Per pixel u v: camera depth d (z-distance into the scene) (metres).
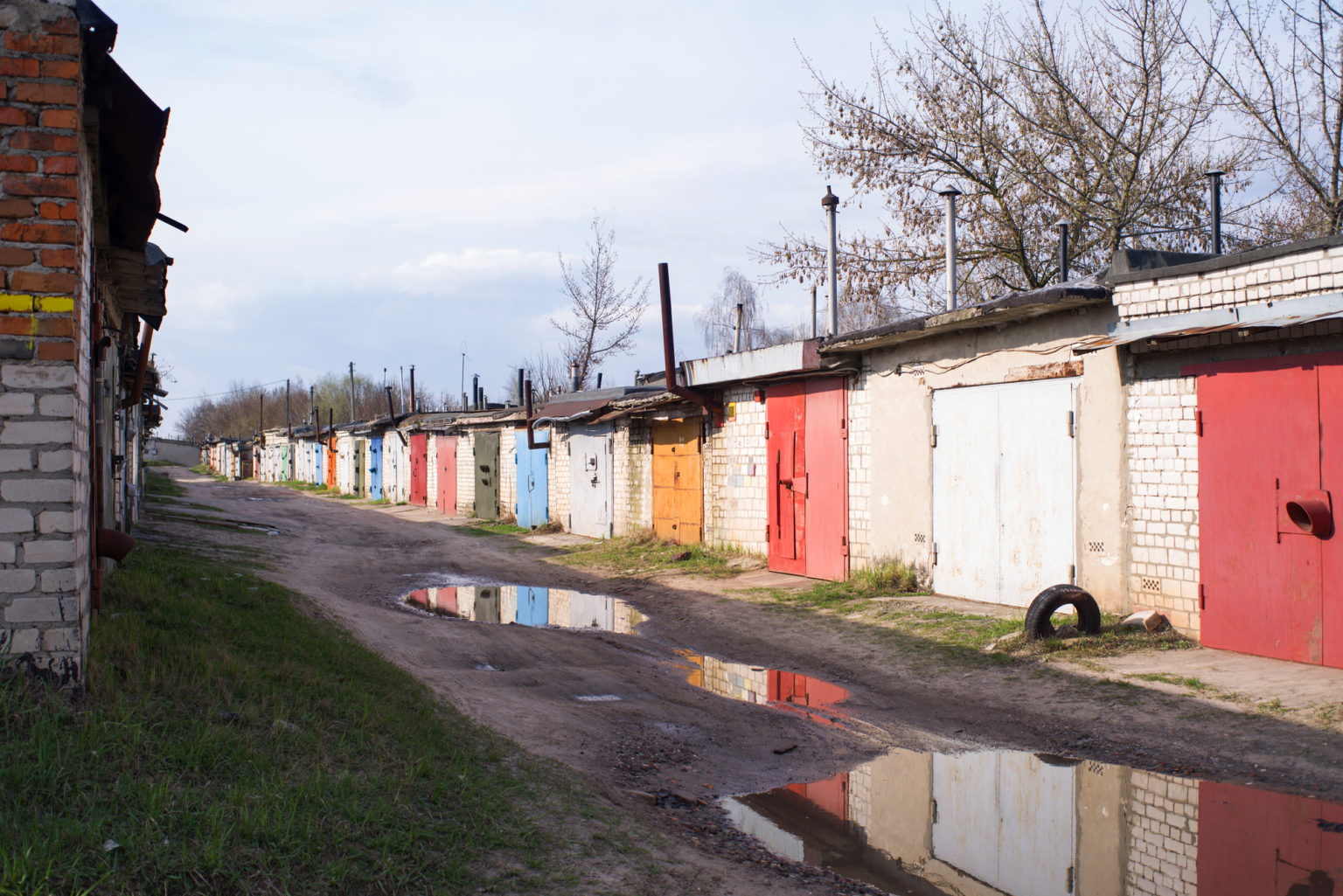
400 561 18.38
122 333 12.27
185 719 4.69
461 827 4.12
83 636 4.93
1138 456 9.22
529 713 6.86
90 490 6.00
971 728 6.97
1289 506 7.68
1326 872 4.36
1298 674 7.29
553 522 25.17
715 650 10.12
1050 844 4.86
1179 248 19.70
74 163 4.82
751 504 16.39
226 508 29.12
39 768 3.74
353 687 6.10
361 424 45.22
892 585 12.66
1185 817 5.13
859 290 22.16
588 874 3.91
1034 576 10.53
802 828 5.10
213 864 3.31
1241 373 8.19
